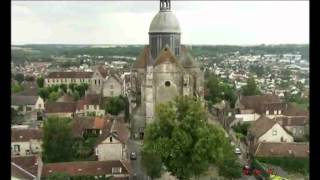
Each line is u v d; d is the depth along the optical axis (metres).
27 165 60.06
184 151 56.91
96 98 132.62
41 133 86.06
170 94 95.88
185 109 59.62
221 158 57.56
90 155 83.00
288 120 99.00
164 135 59.41
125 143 80.81
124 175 67.50
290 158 74.12
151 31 104.56
